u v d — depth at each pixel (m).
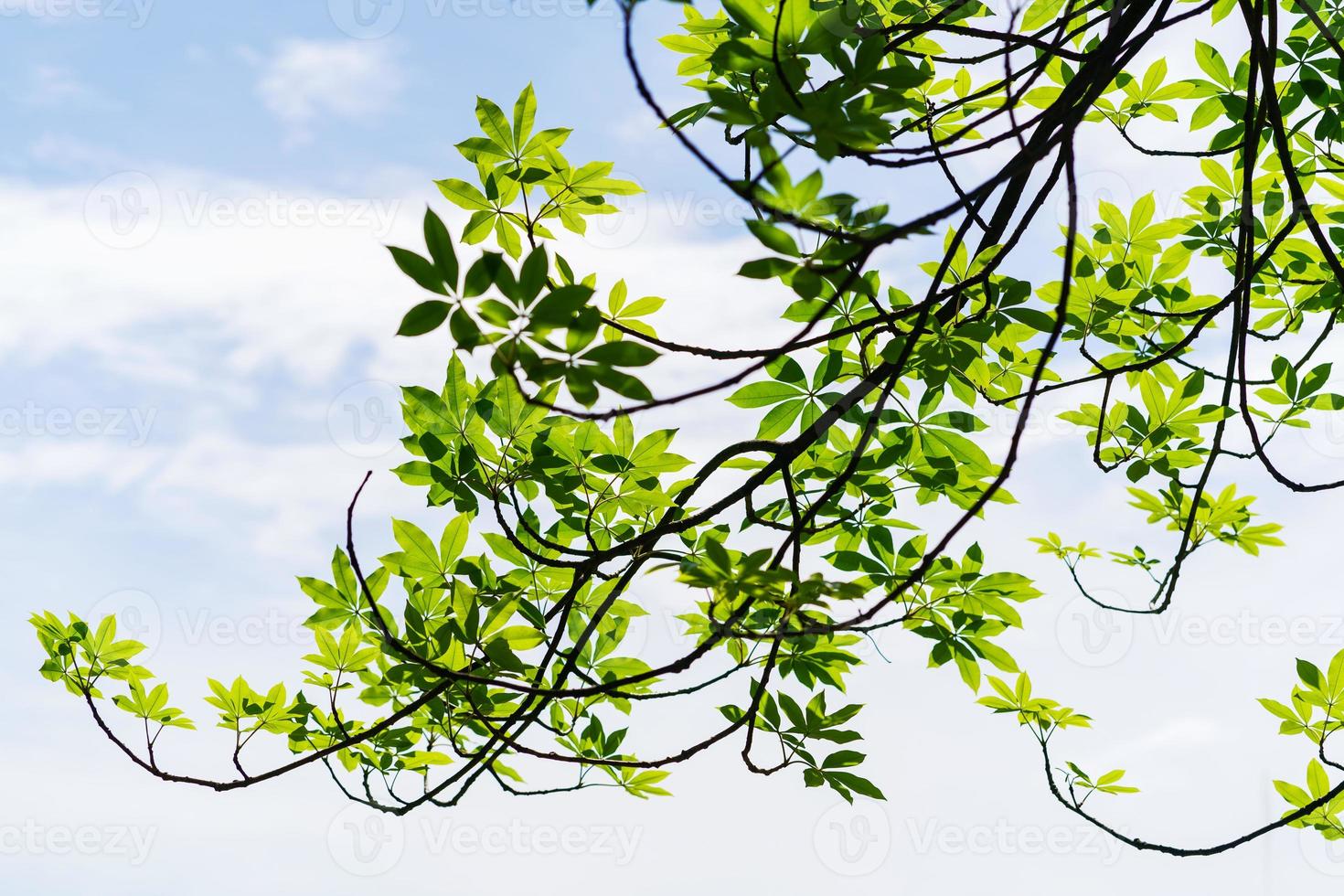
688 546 2.95
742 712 2.88
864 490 2.93
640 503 2.97
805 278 1.46
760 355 2.31
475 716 2.54
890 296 2.97
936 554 1.58
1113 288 3.42
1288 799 3.40
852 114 1.56
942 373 2.87
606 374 1.49
